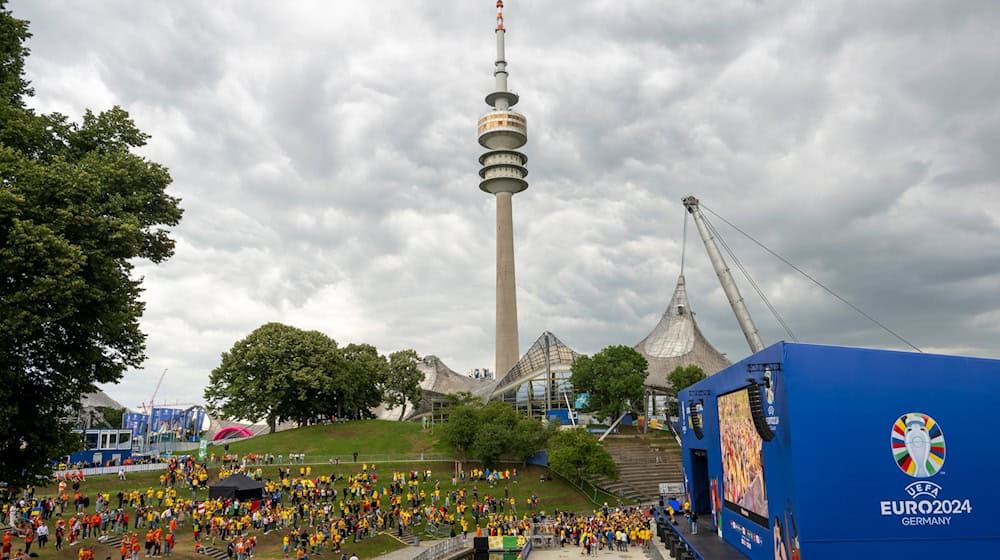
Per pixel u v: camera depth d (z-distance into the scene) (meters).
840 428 24.11
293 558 41.56
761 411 24.92
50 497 52.69
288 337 101.62
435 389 143.88
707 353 136.00
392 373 118.19
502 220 163.25
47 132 25.97
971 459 24.00
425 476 73.12
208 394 100.50
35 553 35.91
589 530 47.00
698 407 43.34
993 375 24.48
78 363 25.22
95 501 53.84
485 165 165.50
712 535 38.75
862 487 23.77
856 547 23.42
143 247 28.50
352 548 45.94
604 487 72.19
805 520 23.55
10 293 22.09
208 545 42.22
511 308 158.00
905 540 23.50
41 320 21.50
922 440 24.09
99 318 24.53
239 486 52.72
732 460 34.03
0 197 20.89
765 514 28.20
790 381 24.42
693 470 47.44
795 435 24.03
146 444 91.56
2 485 24.48
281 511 50.25
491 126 164.75
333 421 110.19
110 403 122.50
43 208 22.72
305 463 78.56
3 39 24.41
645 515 54.97
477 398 99.75
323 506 56.19
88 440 79.69
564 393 118.56
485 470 74.56
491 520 54.19
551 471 75.06
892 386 24.42
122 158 26.39
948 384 24.41
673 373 110.69
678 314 143.62
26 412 24.03
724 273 70.56
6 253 20.86
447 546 45.66
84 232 23.91
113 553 38.91
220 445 94.00
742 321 69.31
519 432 76.00
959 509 23.72
